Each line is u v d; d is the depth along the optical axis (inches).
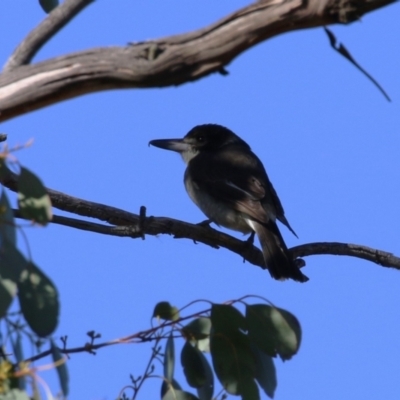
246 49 239.6
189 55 239.9
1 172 285.3
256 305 312.2
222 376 309.0
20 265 254.8
